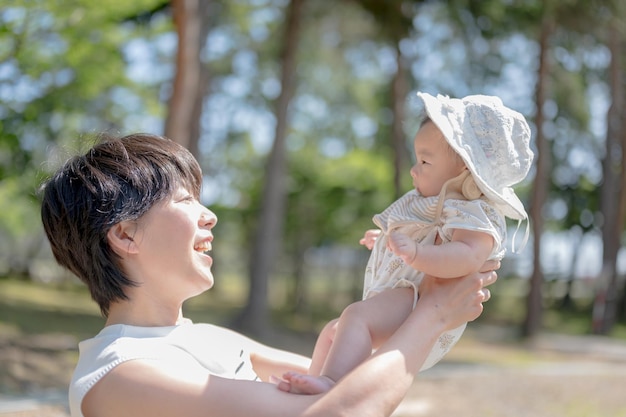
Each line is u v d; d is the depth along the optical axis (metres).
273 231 15.97
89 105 9.70
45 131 9.10
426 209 2.06
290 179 23.84
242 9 19.08
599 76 21.94
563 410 9.30
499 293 27.42
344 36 18.97
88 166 1.87
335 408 1.60
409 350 1.73
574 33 16.75
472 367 12.44
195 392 1.64
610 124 22.28
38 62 7.93
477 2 14.36
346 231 24.23
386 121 24.16
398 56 16.67
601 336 21.08
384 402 1.63
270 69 21.75
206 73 19.28
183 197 1.90
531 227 19.02
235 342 2.12
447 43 18.25
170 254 1.85
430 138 2.09
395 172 17.42
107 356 1.74
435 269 1.87
